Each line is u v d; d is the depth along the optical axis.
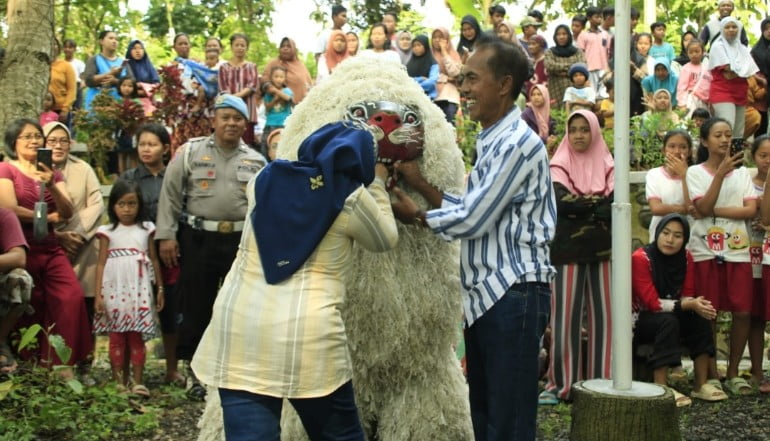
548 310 3.37
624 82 3.88
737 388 5.71
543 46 9.82
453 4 9.72
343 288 3.10
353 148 3.05
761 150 5.93
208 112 8.66
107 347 7.26
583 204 5.32
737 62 8.38
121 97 9.20
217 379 2.98
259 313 2.96
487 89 3.35
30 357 5.43
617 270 3.96
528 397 3.29
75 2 11.70
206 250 5.54
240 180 5.57
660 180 5.98
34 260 5.39
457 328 3.97
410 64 9.20
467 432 3.98
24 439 4.52
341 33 9.59
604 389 4.00
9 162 5.56
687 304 5.54
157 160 6.29
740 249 5.76
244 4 16.47
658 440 3.84
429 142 3.87
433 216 3.36
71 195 5.79
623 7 3.88
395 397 3.87
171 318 5.94
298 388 2.91
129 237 5.74
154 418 5.06
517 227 3.30
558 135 8.24
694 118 8.20
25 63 6.43
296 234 2.97
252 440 2.92
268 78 9.23
